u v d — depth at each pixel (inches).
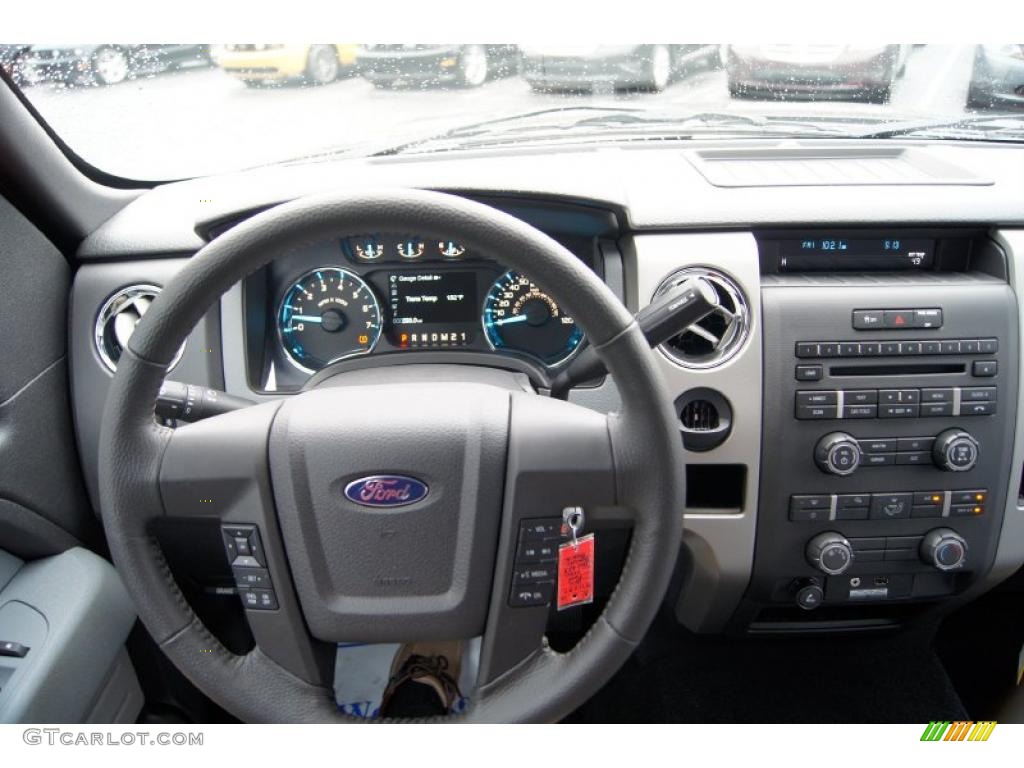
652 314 41.3
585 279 34.4
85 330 58.8
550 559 39.7
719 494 59.2
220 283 34.6
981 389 55.9
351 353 61.7
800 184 59.6
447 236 34.1
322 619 40.5
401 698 58.9
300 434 38.7
